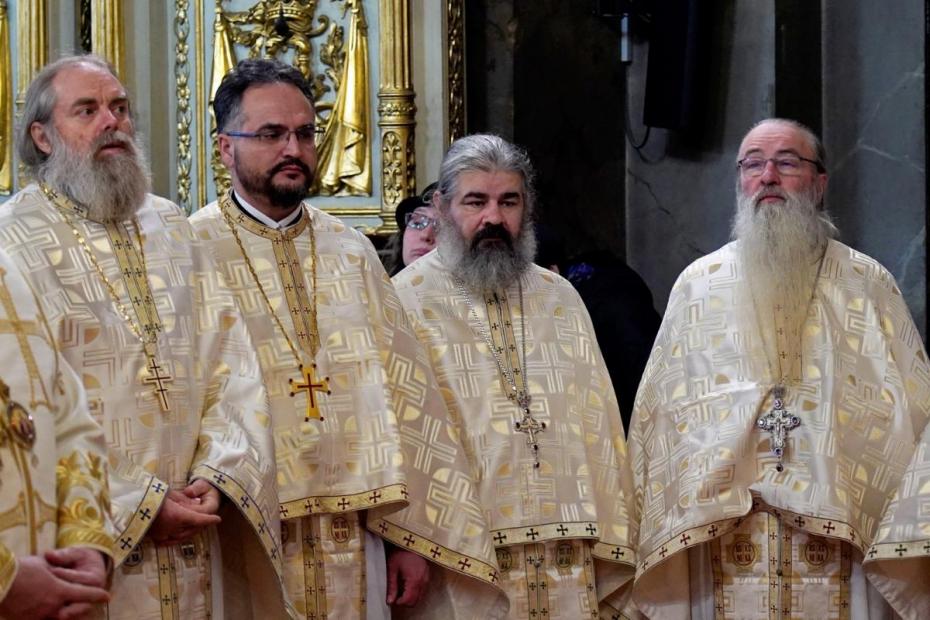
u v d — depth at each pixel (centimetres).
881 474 625
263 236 610
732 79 968
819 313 641
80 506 427
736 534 632
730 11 967
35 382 427
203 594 543
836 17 985
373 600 604
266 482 539
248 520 529
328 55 952
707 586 649
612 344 784
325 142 948
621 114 1044
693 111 976
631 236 1045
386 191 940
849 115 982
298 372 593
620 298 794
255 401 553
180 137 970
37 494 416
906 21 958
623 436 661
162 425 530
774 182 652
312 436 586
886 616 634
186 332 549
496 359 641
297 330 599
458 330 643
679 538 622
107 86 555
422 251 754
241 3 965
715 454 625
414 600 611
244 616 577
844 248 665
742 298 647
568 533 622
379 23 945
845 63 983
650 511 642
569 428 638
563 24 1023
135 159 555
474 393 634
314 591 584
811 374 632
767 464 626
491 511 620
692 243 999
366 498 586
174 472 532
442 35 945
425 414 612
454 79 955
